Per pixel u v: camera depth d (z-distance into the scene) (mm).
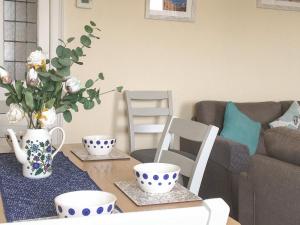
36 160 1448
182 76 3654
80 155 1866
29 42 3232
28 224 478
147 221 525
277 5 3877
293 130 1909
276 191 1837
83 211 978
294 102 3725
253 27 3832
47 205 1176
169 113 3500
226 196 2723
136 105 3570
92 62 3373
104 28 3373
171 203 1225
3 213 1115
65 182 1415
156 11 3500
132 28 3455
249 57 3854
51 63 1437
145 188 1309
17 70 3223
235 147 2639
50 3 3209
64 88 1527
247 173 2074
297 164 1788
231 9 3740
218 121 3502
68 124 3352
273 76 3961
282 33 3945
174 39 3590
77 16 3285
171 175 1306
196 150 3062
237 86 3844
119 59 3445
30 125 1482
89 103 1548
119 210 1146
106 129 3477
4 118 2473
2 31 3156
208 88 3750
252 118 3592
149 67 3545
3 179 1451
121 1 3398
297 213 1721
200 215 548
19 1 3184
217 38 3727
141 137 3611
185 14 3588
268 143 1964
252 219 2055
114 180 1473
